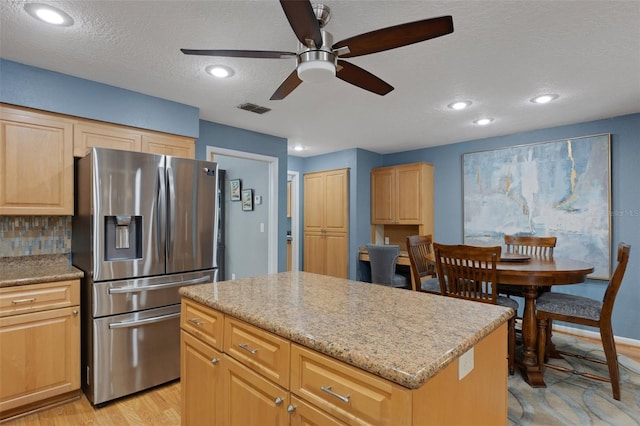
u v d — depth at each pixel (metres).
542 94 2.80
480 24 1.80
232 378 1.37
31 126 2.29
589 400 2.26
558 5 1.63
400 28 1.33
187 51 1.50
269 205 4.33
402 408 0.82
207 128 3.59
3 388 2.02
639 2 1.60
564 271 2.31
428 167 4.74
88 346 2.29
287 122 3.64
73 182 2.47
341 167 5.14
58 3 1.61
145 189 2.41
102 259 2.25
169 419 2.11
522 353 2.84
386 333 1.08
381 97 2.87
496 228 4.18
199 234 2.69
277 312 1.31
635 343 3.25
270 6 1.65
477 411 1.10
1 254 2.44
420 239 3.27
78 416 2.13
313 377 1.04
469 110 3.21
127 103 2.69
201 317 1.57
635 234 3.27
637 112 3.25
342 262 5.01
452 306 1.41
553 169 3.75
